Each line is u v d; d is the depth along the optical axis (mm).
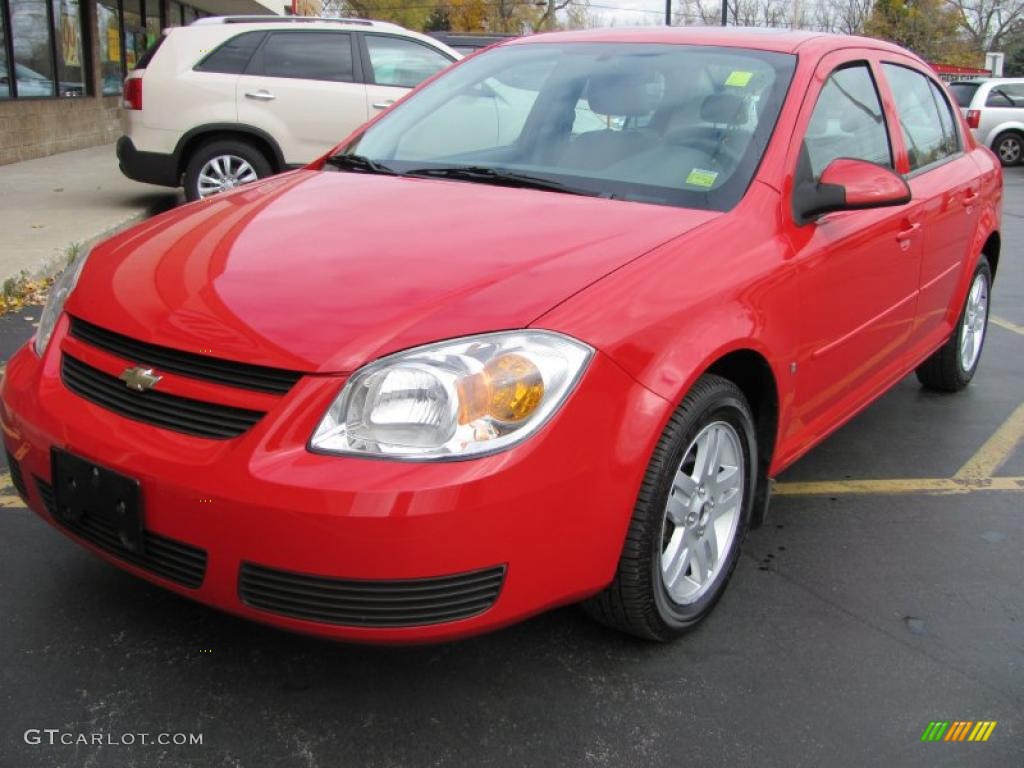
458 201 3027
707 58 3576
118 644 2711
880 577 3324
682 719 2527
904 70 4430
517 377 2225
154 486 2260
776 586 3229
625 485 2408
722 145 3211
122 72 18375
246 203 3160
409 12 61375
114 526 2369
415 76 9477
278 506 2121
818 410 3428
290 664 2666
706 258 2750
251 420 2244
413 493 2107
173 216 3156
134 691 2527
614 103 3488
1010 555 3523
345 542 2109
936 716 2598
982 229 4887
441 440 2168
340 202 3072
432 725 2457
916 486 4109
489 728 2457
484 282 2441
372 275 2500
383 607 2162
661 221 2855
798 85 3385
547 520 2264
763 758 2404
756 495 3189
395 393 2186
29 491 2639
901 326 4035
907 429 4797
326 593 2164
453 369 2205
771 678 2719
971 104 20031
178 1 22219
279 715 2467
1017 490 4098
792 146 3207
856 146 3727
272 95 8992
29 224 8406
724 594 3121
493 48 4105
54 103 14828
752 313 2791
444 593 2182
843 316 3393
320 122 9125
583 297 2426
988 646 2936
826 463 4340
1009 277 8680
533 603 2314
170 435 2316
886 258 3680
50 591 2957
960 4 54875
